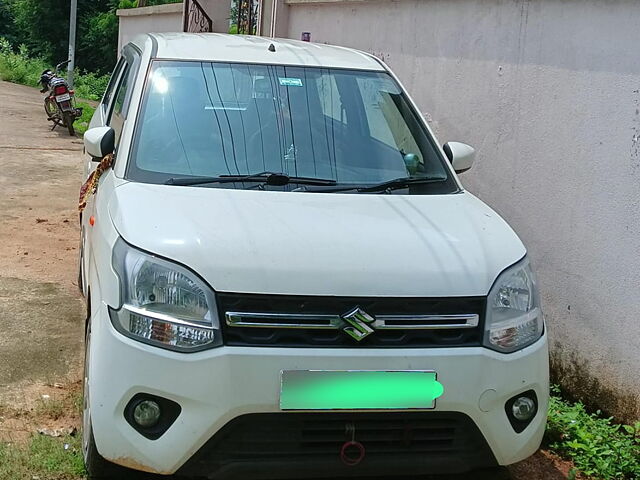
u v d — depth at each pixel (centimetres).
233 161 372
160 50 428
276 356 280
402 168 393
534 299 325
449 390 292
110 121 475
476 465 306
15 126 1417
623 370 411
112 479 330
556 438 404
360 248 306
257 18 1114
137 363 282
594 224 428
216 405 277
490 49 521
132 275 294
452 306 300
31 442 357
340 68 438
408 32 636
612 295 416
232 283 285
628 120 405
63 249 675
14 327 493
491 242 329
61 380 424
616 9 412
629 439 397
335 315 288
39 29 3903
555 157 457
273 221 318
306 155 384
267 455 287
